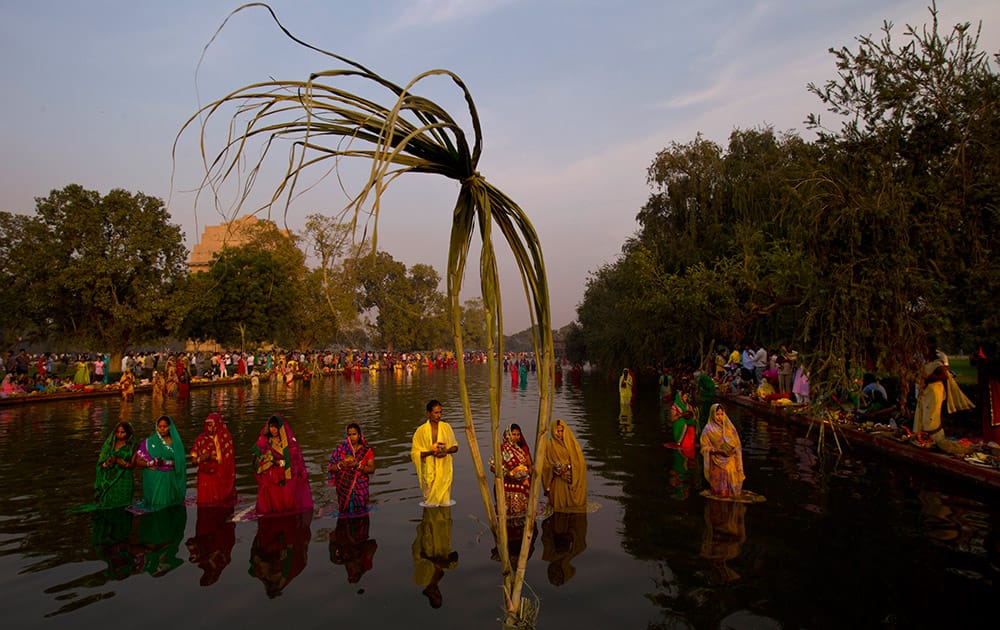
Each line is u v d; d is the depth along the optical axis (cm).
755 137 2500
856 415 1155
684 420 1080
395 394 2512
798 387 1413
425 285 8575
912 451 888
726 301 1552
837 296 814
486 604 419
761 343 2208
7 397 1916
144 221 2989
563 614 403
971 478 754
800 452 994
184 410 1803
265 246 4012
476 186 302
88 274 2839
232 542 564
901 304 777
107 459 693
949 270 831
